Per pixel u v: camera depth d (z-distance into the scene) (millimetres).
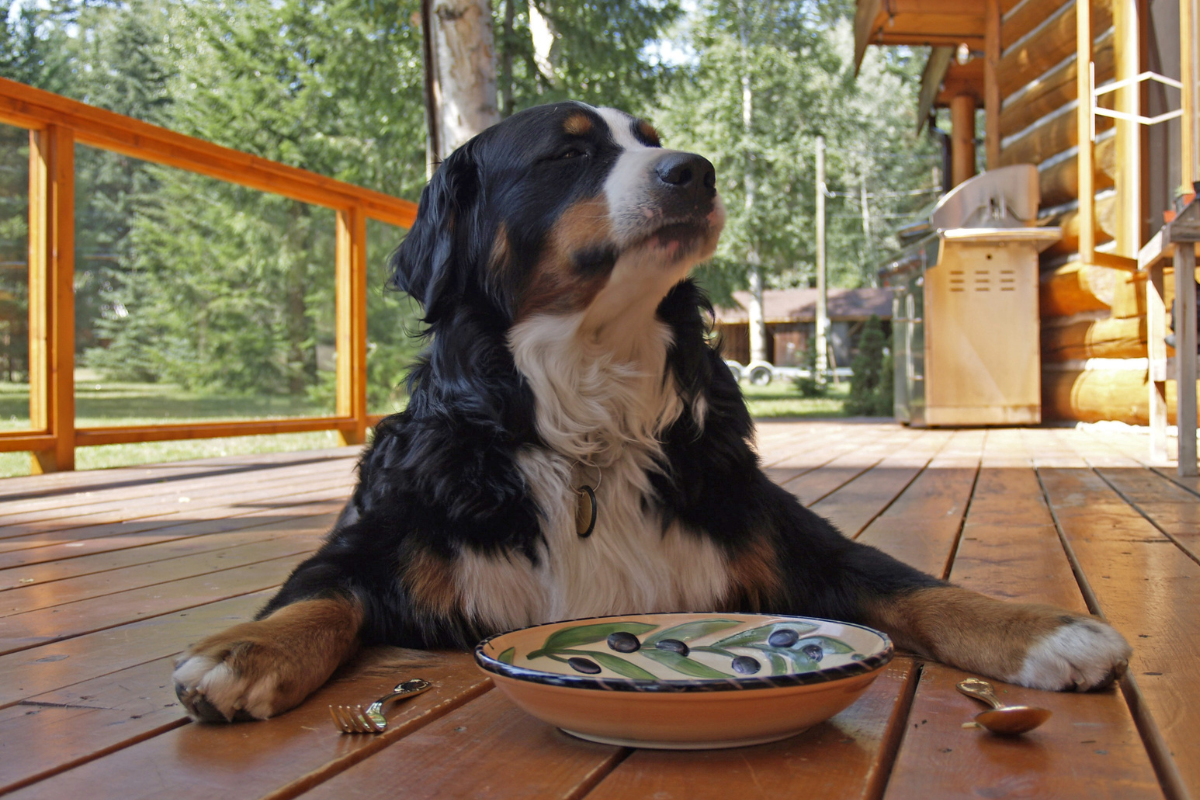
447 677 1651
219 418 7617
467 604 1829
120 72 24891
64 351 5645
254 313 7695
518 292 2064
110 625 2096
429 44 6270
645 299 2008
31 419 5664
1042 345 9094
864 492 4289
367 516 1954
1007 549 2822
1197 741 1230
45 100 5250
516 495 1873
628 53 19000
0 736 1366
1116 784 1111
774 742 1272
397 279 2367
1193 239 4355
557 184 2062
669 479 1935
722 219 2057
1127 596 2148
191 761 1249
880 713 1396
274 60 21094
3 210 5383
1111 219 7594
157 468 6074
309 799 1118
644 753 1243
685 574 1908
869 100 42812
